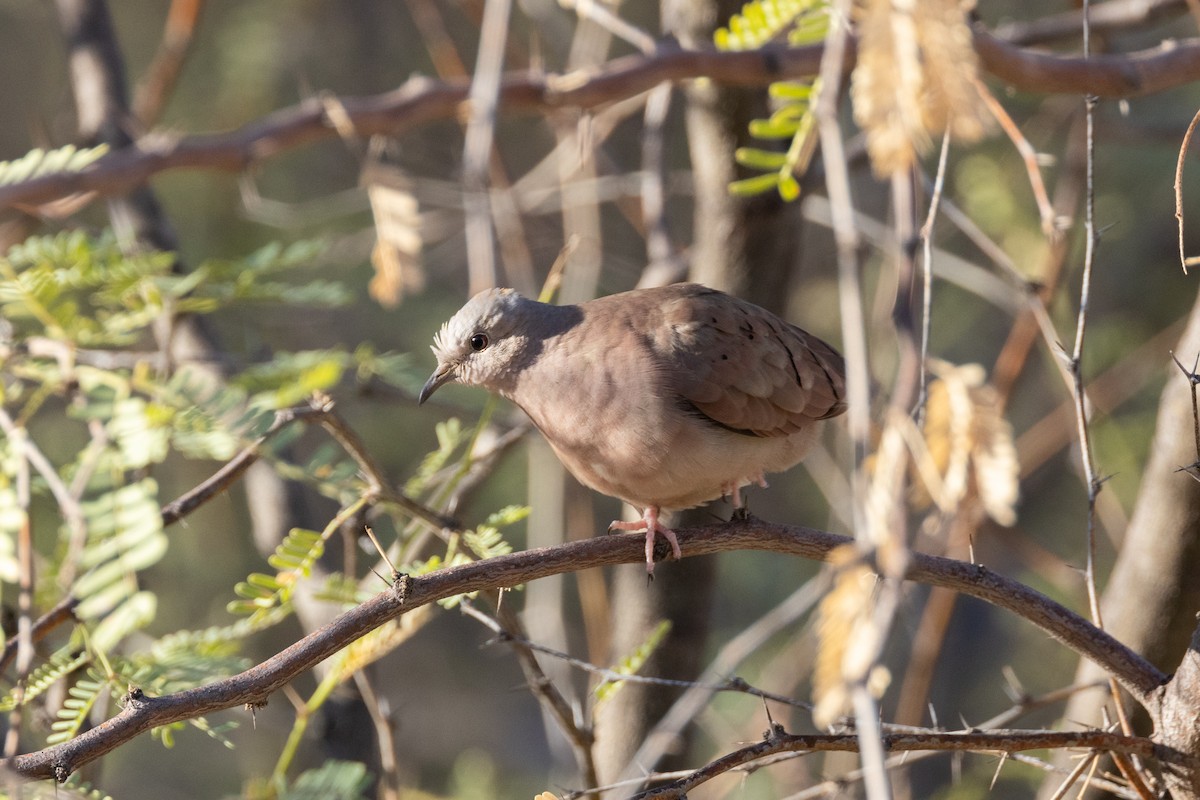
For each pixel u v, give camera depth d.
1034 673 17.56
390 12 19.20
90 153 8.69
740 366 8.32
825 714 3.84
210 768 17.64
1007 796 14.52
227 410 7.16
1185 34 16.50
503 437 9.68
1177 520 8.56
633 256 19.84
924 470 4.18
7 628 7.92
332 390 10.36
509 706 21.89
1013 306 13.35
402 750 21.02
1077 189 12.30
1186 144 6.29
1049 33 11.55
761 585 17.84
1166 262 16.84
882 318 13.85
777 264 11.24
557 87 9.27
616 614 11.62
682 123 19.69
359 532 8.45
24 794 5.19
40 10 19.38
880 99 3.96
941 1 4.02
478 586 6.36
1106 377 14.83
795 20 9.68
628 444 8.27
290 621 18.03
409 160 18.45
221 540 16.80
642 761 10.43
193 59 17.56
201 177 16.31
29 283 7.86
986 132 4.00
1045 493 18.23
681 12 11.10
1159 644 8.66
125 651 9.12
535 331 8.71
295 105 18.02
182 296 8.98
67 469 7.77
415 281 9.67
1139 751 6.53
